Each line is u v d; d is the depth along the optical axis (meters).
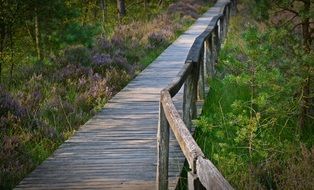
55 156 6.63
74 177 5.83
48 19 16.19
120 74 12.23
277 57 6.61
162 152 4.96
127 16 29.22
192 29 24.52
